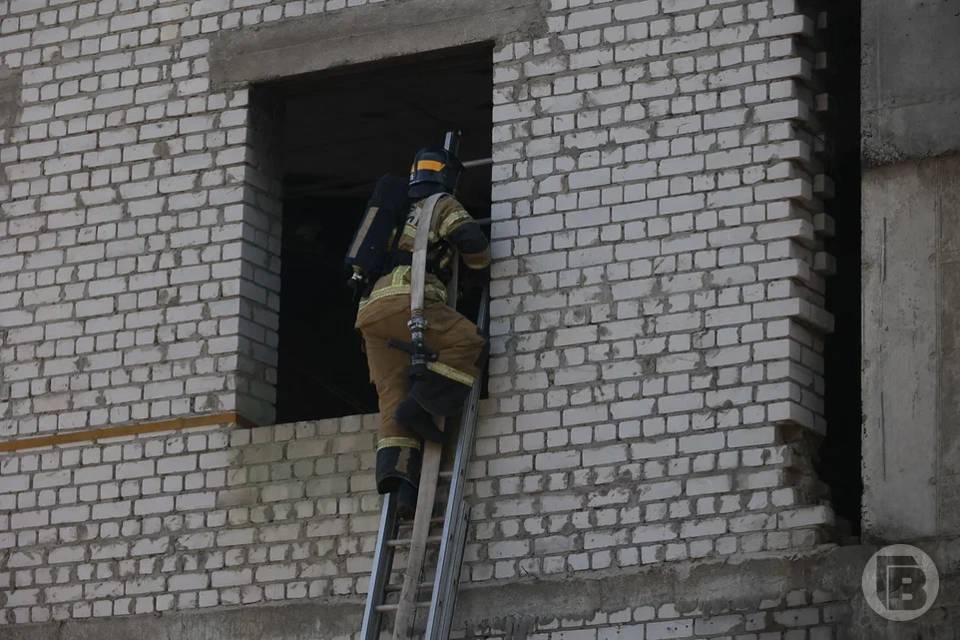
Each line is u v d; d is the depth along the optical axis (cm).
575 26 3625
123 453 3803
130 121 3962
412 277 3406
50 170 4006
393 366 3481
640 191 3503
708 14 3525
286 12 3878
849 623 3139
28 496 3859
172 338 3816
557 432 3456
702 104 3494
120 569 3747
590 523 3394
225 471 3712
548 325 3512
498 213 3600
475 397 3488
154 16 3994
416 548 3372
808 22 3462
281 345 4888
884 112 3312
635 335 3444
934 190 3244
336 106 4366
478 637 3403
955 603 3070
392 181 3500
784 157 3412
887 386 3194
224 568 3662
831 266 3419
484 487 3481
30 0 4122
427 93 4288
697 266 3431
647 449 3384
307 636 3544
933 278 3209
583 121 3578
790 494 3266
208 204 3853
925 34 3316
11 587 3825
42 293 3950
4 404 3925
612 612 3325
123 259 3897
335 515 3606
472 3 3709
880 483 3164
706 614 3256
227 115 3881
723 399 3353
